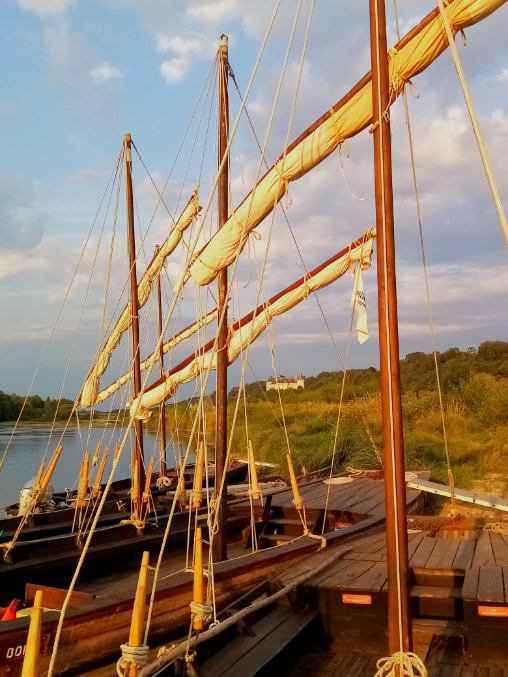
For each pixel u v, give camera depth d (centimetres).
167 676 573
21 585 890
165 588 671
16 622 561
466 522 1024
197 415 690
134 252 1302
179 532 1113
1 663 537
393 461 444
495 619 610
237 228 696
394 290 450
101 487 1742
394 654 434
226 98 964
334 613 684
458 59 379
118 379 1752
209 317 1100
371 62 472
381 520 1072
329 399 3853
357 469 1925
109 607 616
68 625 586
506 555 796
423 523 1020
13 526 1153
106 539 1045
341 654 670
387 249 451
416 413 2692
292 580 717
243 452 2986
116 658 618
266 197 645
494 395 2478
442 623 664
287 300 960
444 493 1353
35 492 1170
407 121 525
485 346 3791
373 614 671
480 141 365
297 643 667
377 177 459
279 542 1138
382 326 451
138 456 1146
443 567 734
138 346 1247
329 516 1200
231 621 605
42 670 567
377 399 2934
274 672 614
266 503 1207
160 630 662
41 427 8581
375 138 463
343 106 565
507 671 595
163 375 1096
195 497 902
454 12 474
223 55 960
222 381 938
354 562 800
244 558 796
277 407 3884
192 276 770
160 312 2162
